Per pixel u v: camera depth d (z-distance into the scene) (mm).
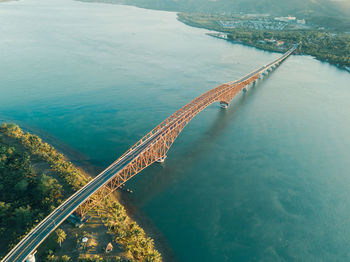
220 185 142250
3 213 103500
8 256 84250
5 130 163500
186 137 188250
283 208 129875
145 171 148125
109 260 91062
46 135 175250
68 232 101938
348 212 130000
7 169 129125
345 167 164875
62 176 129125
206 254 104750
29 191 119000
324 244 112562
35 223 99312
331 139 196875
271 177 151625
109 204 115812
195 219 119938
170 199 130000
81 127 188625
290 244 111375
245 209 127688
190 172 150625
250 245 109875
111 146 168875
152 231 112125
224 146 180000
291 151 179250
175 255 103250
